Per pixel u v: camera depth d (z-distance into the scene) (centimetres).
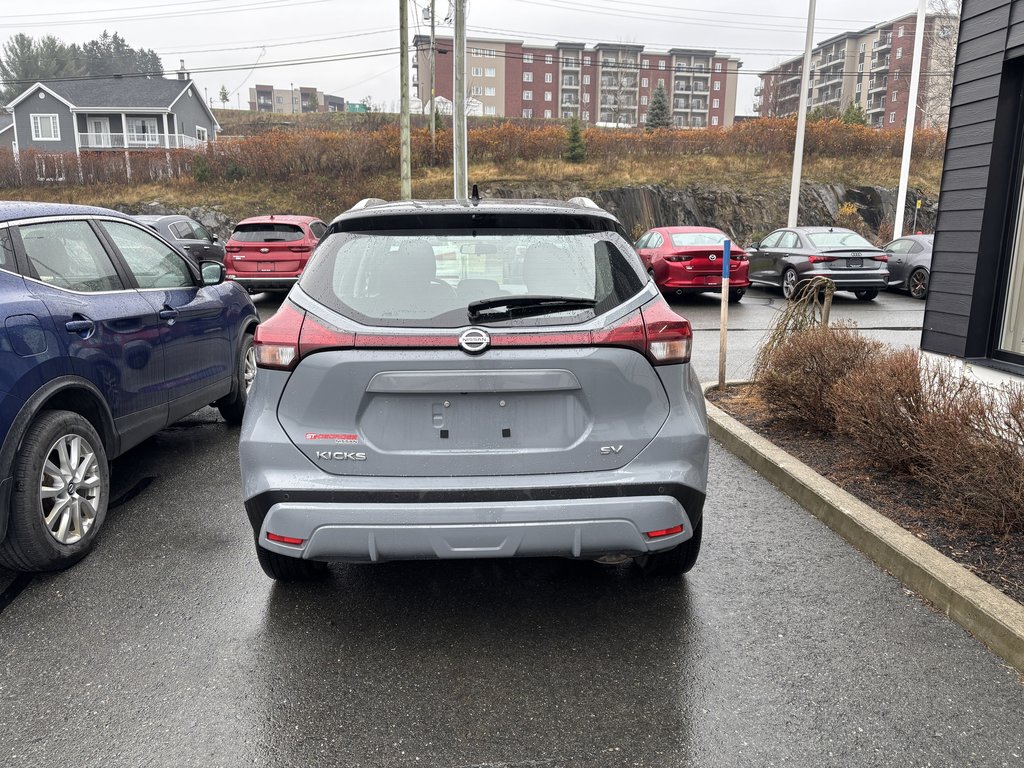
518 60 10825
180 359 500
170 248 529
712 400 664
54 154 3425
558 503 270
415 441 272
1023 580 324
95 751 238
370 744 242
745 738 244
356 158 3384
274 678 278
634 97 11269
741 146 3575
